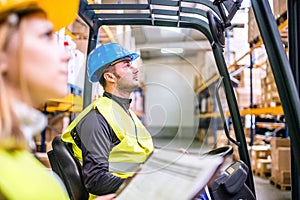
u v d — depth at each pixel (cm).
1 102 66
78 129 189
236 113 217
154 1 203
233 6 171
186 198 104
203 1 204
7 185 61
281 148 504
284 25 398
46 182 68
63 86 74
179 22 234
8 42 68
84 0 208
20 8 69
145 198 111
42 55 71
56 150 192
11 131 67
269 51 108
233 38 650
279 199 442
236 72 675
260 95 646
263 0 107
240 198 172
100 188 176
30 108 70
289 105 105
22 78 68
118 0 398
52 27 76
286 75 105
